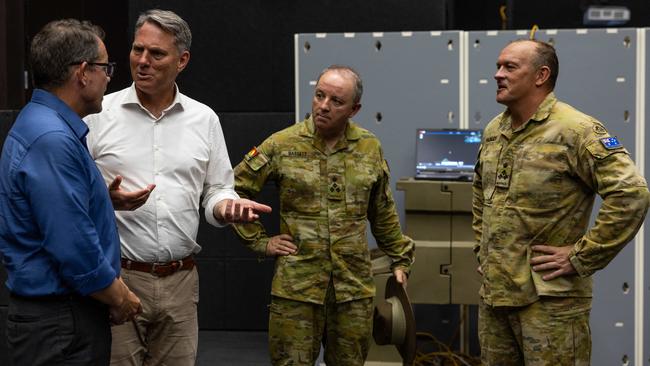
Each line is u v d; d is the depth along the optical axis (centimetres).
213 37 524
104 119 271
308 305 299
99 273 216
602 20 535
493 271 284
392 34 430
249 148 527
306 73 435
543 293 272
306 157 302
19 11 482
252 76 524
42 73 223
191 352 281
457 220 397
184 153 275
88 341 223
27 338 218
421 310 478
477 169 308
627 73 420
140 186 269
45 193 210
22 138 216
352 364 305
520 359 292
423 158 408
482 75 427
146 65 263
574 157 274
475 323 478
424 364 438
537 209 277
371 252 402
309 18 515
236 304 532
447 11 581
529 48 280
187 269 279
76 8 530
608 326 424
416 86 431
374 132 434
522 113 284
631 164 269
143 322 271
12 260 217
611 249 269
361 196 303
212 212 278
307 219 301
